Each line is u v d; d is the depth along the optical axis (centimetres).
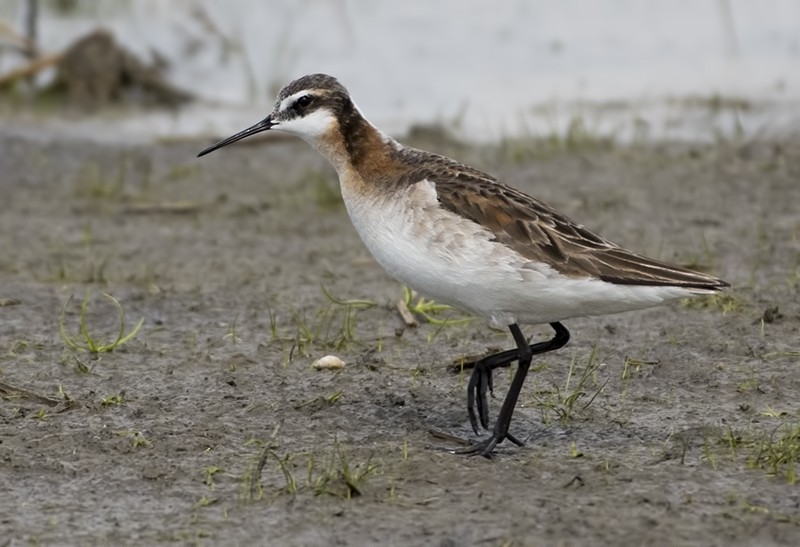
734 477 977
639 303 997
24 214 1812
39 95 2311
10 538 897
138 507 943
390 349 1284
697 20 2683
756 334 1305
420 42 2548
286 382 1191
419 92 2356
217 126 2223
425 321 1369
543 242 993
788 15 2692
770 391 1162
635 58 2519
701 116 2234
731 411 1117
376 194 1059
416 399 1152
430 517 917
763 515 913
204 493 962
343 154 1097
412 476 984
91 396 1159
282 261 1614
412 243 1022
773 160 1992
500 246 989
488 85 2392
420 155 1076
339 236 1728
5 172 1997
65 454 1031
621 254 996
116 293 1473
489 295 1008
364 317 1384
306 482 973
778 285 1453
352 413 1119
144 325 1364
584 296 991
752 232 1670
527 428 1090
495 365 1059
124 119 2252
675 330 1323
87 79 2308
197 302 1441
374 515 922
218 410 1123
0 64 2378
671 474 984
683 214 1762
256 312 1408
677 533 891
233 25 2558
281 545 883
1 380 1195
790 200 1803
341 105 1111
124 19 2533
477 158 2053
